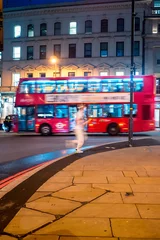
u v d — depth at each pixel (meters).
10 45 45.50
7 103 44.56
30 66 44.41
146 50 41.25
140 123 21.47
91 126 22.03
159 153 11.45
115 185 6.44
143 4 41.19
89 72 42.81
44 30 44.41
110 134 22.20
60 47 43.81
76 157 10.67
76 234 3.82
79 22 43.22
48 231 3.93
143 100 21.56
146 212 4.66
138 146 13.95
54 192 5.93
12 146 15.80
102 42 42.62
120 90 21.97
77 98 22.36
